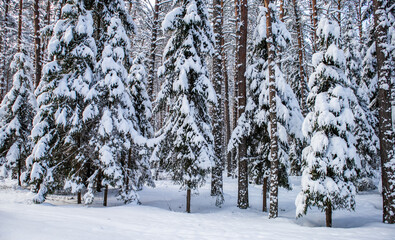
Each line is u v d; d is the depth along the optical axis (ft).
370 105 61.77
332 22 33.22
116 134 41.29
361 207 45.03
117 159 41.16
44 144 39.99
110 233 19.42
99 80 43.47
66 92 40.68
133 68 51.19
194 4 40.93
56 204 39.65
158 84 112.27
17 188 52.65
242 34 46.91
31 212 24.43
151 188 62.69
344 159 29.76
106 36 47.37
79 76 42.16
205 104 43.88
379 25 34.01
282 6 66.95
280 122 41.68
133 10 73.36
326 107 31.27
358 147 59.88
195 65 40.11
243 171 44.09
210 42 45.32
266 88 41.70
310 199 31.09
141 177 52.70
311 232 25.59
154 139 41.47
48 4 80.94
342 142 30.45
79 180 39.99
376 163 66.18
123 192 40.91
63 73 43.62
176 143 39.58
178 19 41.75
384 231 26.03
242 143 44.27
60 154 42.52
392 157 31.40
